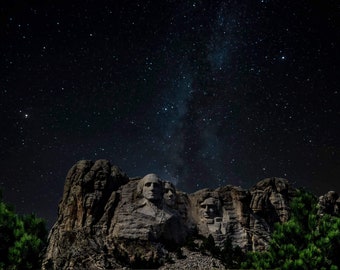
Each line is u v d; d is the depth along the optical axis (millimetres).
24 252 19984
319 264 18516
